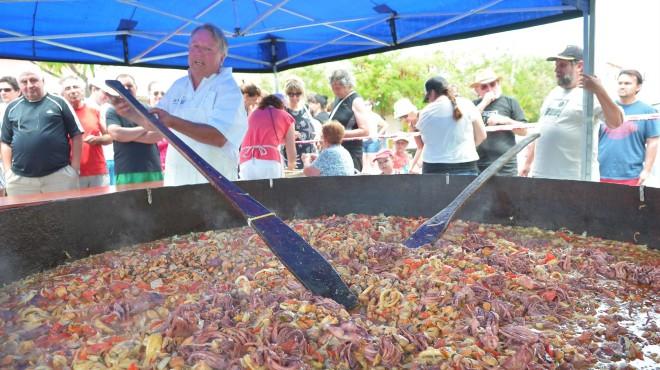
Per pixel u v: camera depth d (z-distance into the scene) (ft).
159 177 22.75
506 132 22.12
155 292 8.04
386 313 6.80
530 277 8.05
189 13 20.81
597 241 10.69
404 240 10.60
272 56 27.22
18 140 20.58
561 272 8.57
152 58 24.21
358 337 5.71
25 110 20.61
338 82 23.88
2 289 8.95
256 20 20.40
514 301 7.01
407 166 33.65
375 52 24.52
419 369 5.34
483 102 23.08
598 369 5.36
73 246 10.57
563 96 17.75
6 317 7.53
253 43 25.45
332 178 14.05
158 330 6.00
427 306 6.70
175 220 12.52
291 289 7.32
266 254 10.02
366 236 11.01
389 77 97.55
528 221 12.13
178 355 5.48
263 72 27.94
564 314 6.81
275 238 8.30
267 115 19.22
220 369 5.18
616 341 6.03
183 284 8.53
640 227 10.24
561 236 11.17
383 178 13.84
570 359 5.55
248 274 8.70
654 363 5.52
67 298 8.27
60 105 21.08
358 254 9.48
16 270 9.43
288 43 26.61
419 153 28.84
